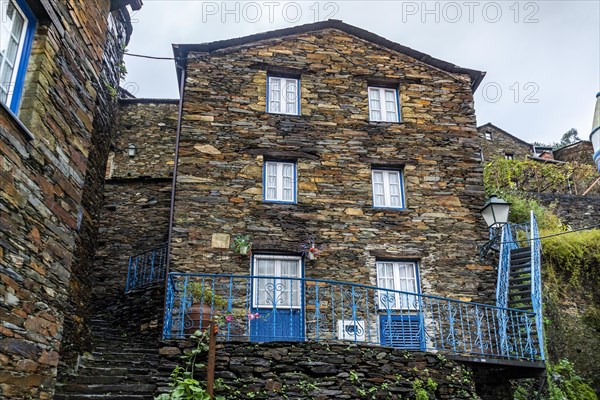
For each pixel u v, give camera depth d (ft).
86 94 21.80
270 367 24.38
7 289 15.56
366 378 25.22
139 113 51.78
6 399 15.28
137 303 38.42
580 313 41.96
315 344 25.27
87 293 30.19
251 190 35.37
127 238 43.06
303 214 35.50
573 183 65.31
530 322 33.47
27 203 16.93
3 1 17.10
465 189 38.29
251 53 39.01
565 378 37.06
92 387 24.75
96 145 32.35
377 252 35.42
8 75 17.22
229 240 33.94
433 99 40.63
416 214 36.99
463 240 36.86
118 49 37.37
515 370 31.30
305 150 37.14
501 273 35.50
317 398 24.08
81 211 29.12
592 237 45.24
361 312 33.78
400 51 41.60
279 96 38.88
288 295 33.53
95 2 23.30
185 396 21.90
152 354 30.68
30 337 16.69
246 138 36.60
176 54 38.19
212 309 26.37
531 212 37.88
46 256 17.95
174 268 32.73
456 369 27.32
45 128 18.24
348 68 40.16
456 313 32.30
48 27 18.67
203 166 35.32
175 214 33.91
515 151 86.69
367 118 38.91
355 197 36.58
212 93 37.27
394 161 38.14
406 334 33.94
